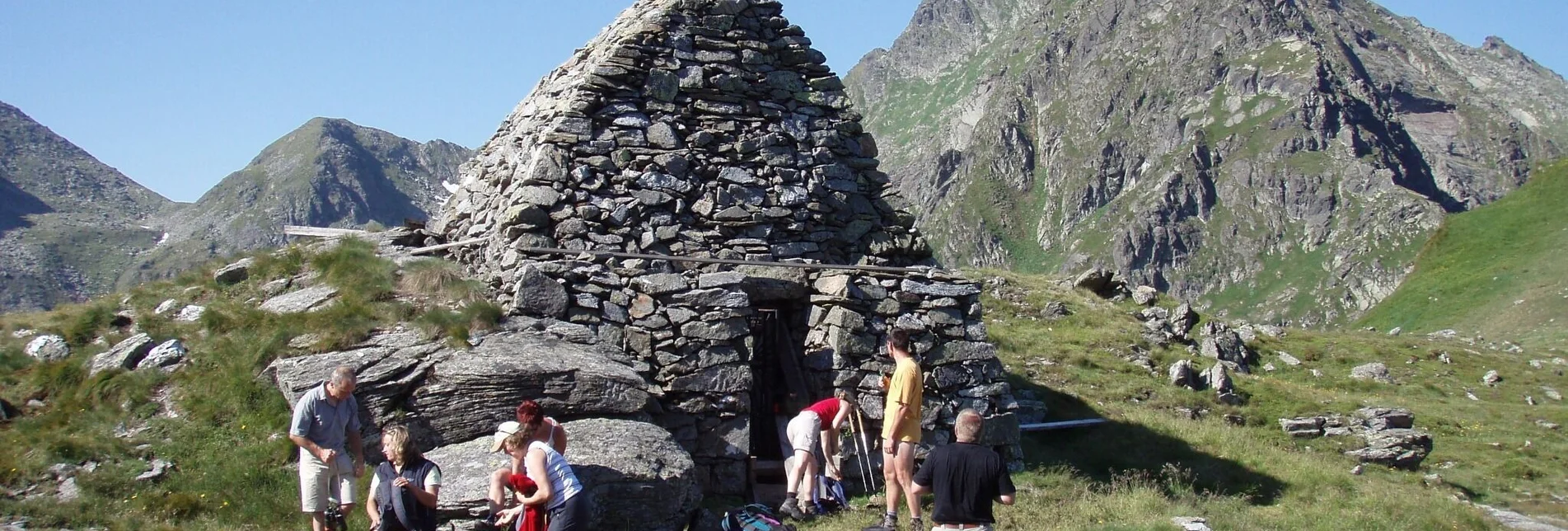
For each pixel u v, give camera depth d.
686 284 14.42
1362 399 28.30
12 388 14.12
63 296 89.62
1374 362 33.94
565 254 14.55
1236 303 190.12
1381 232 185.38
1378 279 176.00
